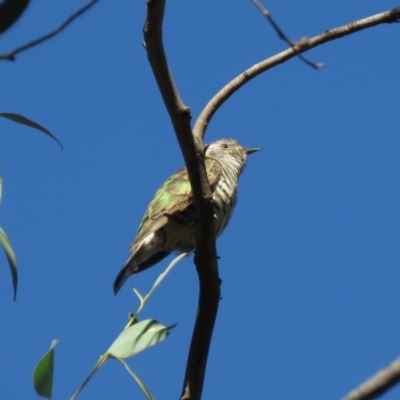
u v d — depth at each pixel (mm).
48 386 9359
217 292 10352
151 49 9328
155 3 9055
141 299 9758
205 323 10289
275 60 10906
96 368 9305
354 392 5219
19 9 6570
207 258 10344
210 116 10852
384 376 5191
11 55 6648
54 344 9445
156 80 9594
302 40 7773
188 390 9992
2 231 9578
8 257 9484
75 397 9141
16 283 9484
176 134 9961
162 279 9867
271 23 7613
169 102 9695
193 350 10203
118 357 9367
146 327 9523
